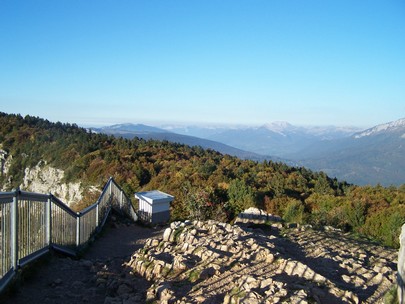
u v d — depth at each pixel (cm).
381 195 3681
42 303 516
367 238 1027
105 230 1189
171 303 475
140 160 5097
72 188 5162
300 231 1023
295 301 437
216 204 2034
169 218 1864
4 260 509
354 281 566
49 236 696
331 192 4112
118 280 590
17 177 6756
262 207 2962
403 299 438
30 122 8688
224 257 623
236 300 456
